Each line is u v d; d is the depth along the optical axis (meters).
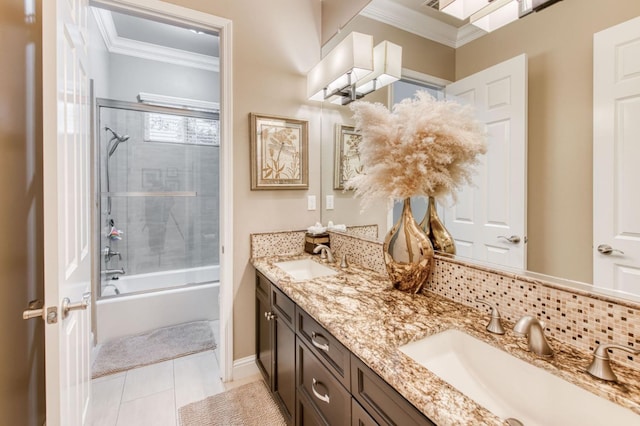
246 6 1.95
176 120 3.36
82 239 1.34
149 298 2.66
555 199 0.89
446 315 1.06
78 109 1.28
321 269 1.83
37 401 1.33
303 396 1.32
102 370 2.06
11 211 1.14
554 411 0.73
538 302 0.92
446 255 1.23
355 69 1.68
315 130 2.22
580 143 0.83
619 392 0.64
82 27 1.37
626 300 0.74
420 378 0.71
